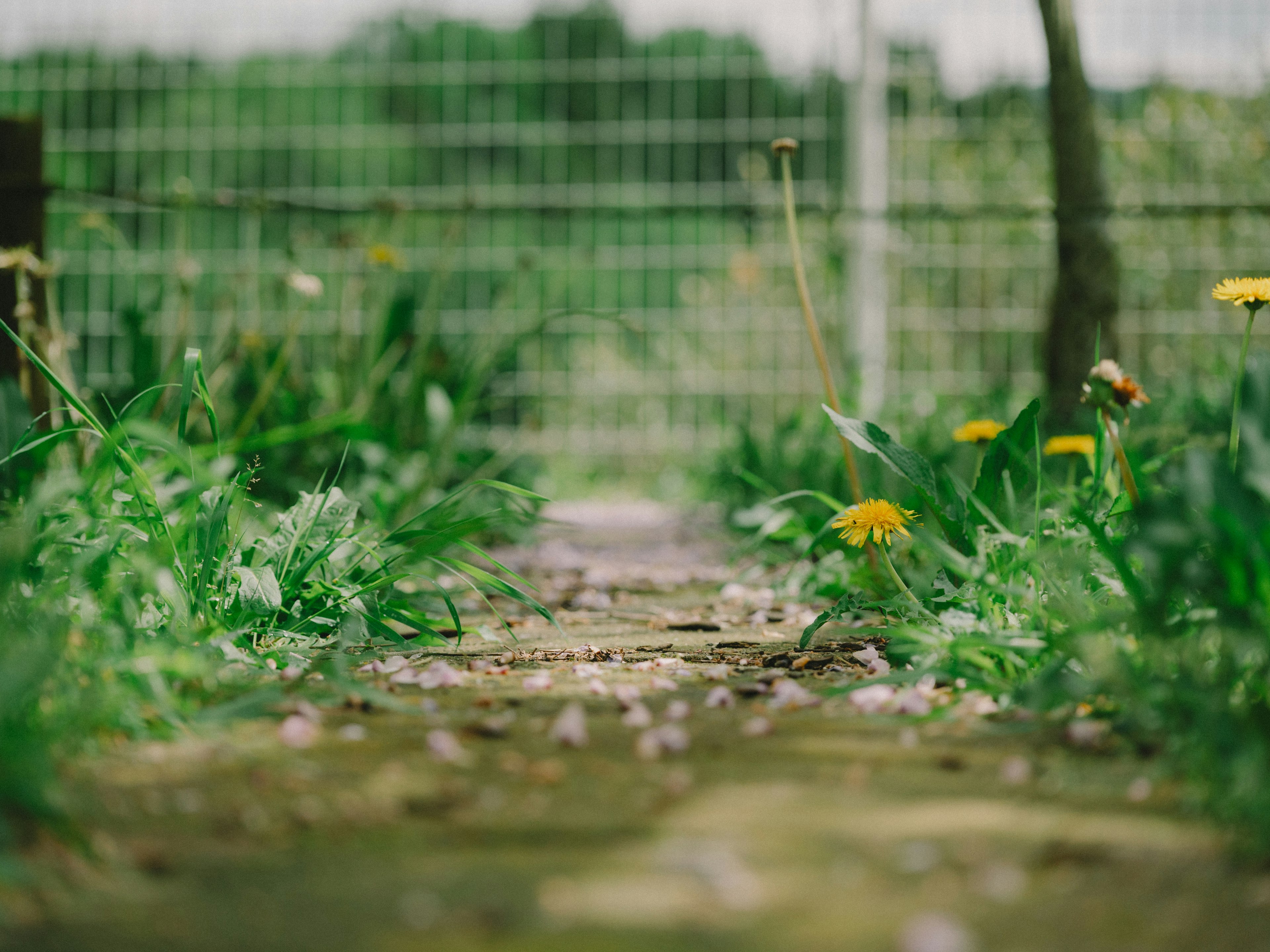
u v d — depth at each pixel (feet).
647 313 23.07
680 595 10.87
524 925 3.29
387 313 15.49
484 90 43.75
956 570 6.68
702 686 6.34
